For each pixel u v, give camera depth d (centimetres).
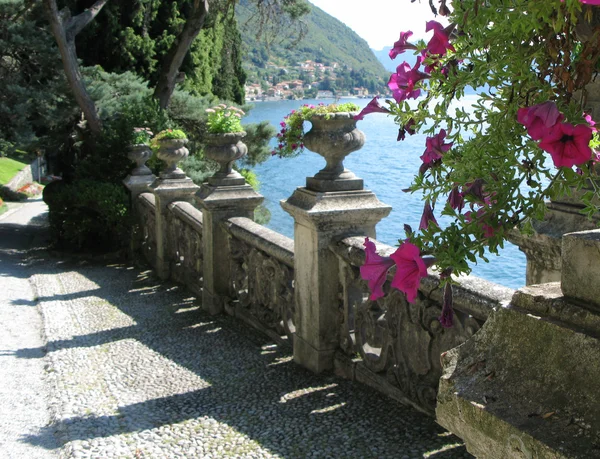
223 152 649
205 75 2119
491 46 142
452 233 141
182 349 550
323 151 450
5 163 3130
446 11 149
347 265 442
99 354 547
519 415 137
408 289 137
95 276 940
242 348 541
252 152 1758
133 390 458
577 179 136
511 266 924
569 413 131
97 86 1512
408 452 336
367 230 461
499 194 141
